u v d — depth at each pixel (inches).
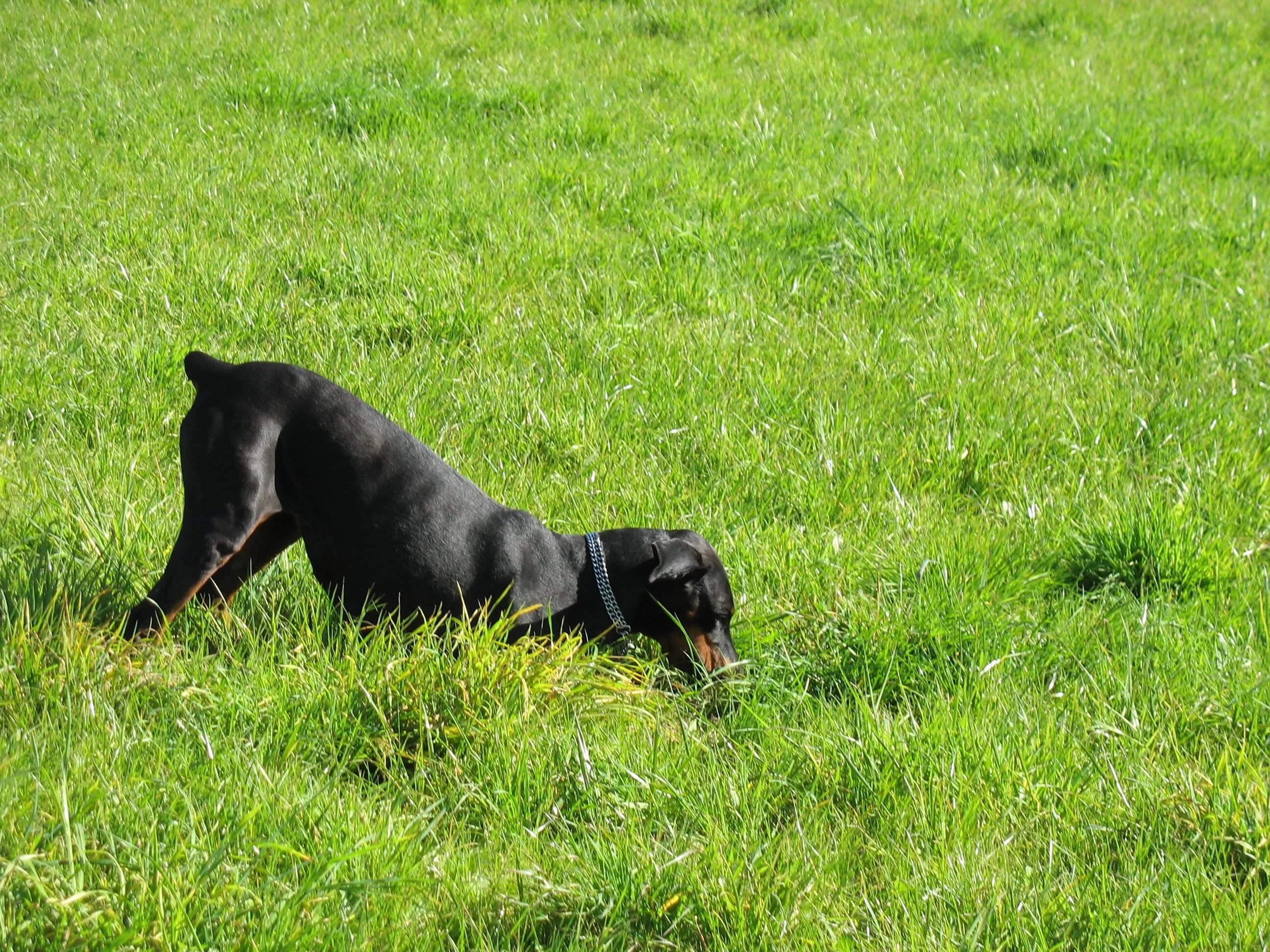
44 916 130.3
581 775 171.2
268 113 487.2
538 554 211.8
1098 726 191.0
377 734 176.6
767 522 256.7
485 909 150.3
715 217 412.8
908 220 404.5
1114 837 170.9
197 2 627.2
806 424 291.4
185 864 142.6
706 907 150.5
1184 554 243.0
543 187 430.9
